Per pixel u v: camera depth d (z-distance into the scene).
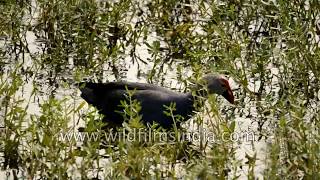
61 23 15.84
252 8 16.81
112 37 16.17
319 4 16.58
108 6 16.69
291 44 15.22
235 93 14.45
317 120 12.66
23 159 11.38
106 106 13.24
